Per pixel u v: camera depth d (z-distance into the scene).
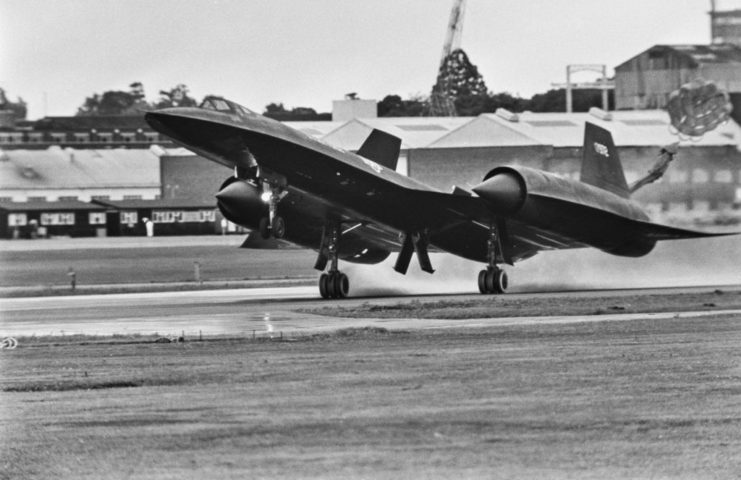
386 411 47.06
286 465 39.19
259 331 81.12
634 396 49.94
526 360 61.31
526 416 45.84
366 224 123.38
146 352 69.31
